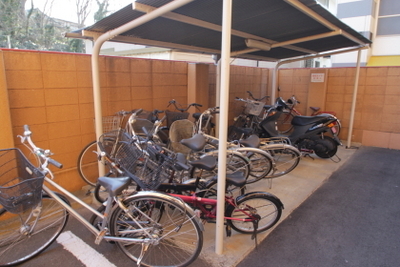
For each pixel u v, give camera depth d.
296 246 2.14
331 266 1.92
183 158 2.16
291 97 5.79
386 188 3.23
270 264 1.93
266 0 2.12
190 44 3.77
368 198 2.97
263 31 3.06
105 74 3.21
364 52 8.32
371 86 4.99
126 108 3.49
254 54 4.73
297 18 2.59
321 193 3.11
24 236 2.02
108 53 7.81
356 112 5.22
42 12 7.73
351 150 4.86
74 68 2.90
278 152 3.92
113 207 1.79
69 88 2.89
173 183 2.12
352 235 2.29
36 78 2.62
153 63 3.75
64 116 2.88
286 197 2.99
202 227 1.75
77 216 1.85
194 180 2.28
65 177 2.97
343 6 8.37
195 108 4.29
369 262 1.96
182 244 2.10
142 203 1.98
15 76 2.48
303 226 2.42
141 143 1.99
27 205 1.62
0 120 2.25
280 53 4.63
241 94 5.60
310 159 4.38
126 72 3.43
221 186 1.86
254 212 2.12
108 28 2.52
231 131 3.96
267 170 3.20
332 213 2.65
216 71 4.65
